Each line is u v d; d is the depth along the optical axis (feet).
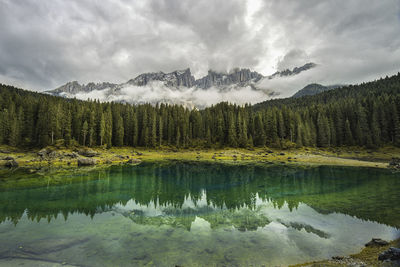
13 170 155.94
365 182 115.14
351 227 52.90
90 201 79.97
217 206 75.36
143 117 372.99
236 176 146.61
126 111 394.11
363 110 322.14
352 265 33.63
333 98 536.42
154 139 362.94
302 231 51.01
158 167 194.39
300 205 74.90
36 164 190.80
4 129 255.70
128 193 94.89
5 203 74.28
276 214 65.41
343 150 295.28
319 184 112.98
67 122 268.21
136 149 339.98
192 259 37.47
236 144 350.43
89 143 296.10
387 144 284.61
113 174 147.74
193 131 415.64
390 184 108.68
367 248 40.57
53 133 259.19
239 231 51.60
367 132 301.84
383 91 422.00
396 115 279.28
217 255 38.96
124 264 35.96
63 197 84.38
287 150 314.14
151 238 47.26
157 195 92.32
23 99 328.08
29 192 91.30
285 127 366.02
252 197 88.53
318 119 334.24
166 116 411.95
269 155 289.12
